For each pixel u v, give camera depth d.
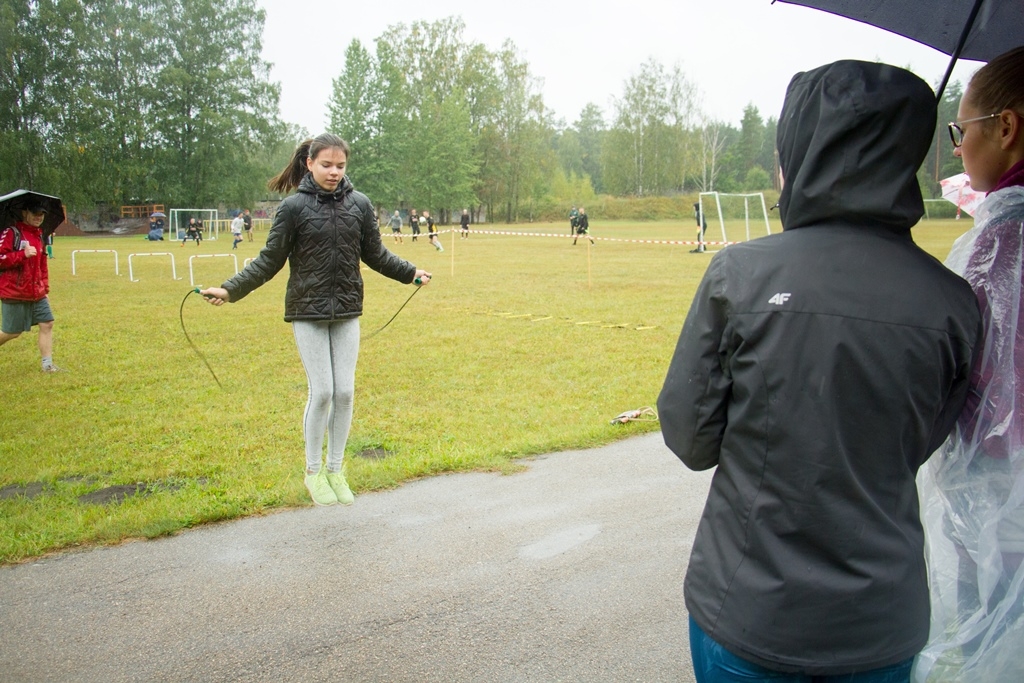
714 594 1.73
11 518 4.47
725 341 1.72
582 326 11.48
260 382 8.11
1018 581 2.01
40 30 50.78
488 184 76.25
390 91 66.56
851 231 1.69
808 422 1.62
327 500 4.61
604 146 84.81
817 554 1.64
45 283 8.59
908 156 1.67
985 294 2.01
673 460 5.53
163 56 58.69
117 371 8.66
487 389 7.64
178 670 3.05
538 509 4.65
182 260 27.06
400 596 3.63
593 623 3.41
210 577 3.81
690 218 74.62
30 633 3.30
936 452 2.16
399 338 10.47
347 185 4.46
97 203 56.84
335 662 3.12
